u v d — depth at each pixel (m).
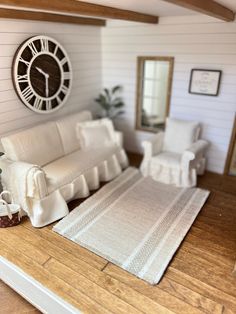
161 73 4.54
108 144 4.09
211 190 3.69
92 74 4.53
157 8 3.05
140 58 4.25
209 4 2.47
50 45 3.55
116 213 3.15
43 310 2.21
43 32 3.48
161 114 4.91
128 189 3.66
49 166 3.41
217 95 3.80
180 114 4.23
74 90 4.25
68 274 2.32
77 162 3.54
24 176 2.80
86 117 4.22
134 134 4.88
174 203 3.35
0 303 2.27
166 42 3.94
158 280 2.27
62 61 3.78
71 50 3.99
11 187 3.01
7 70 3.18
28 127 3.62
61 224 2.96
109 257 2.51
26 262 2.44
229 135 3.91
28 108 3.53
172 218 3.06
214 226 2.96
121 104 4.64
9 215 2.81
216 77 3.71
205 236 2.81
